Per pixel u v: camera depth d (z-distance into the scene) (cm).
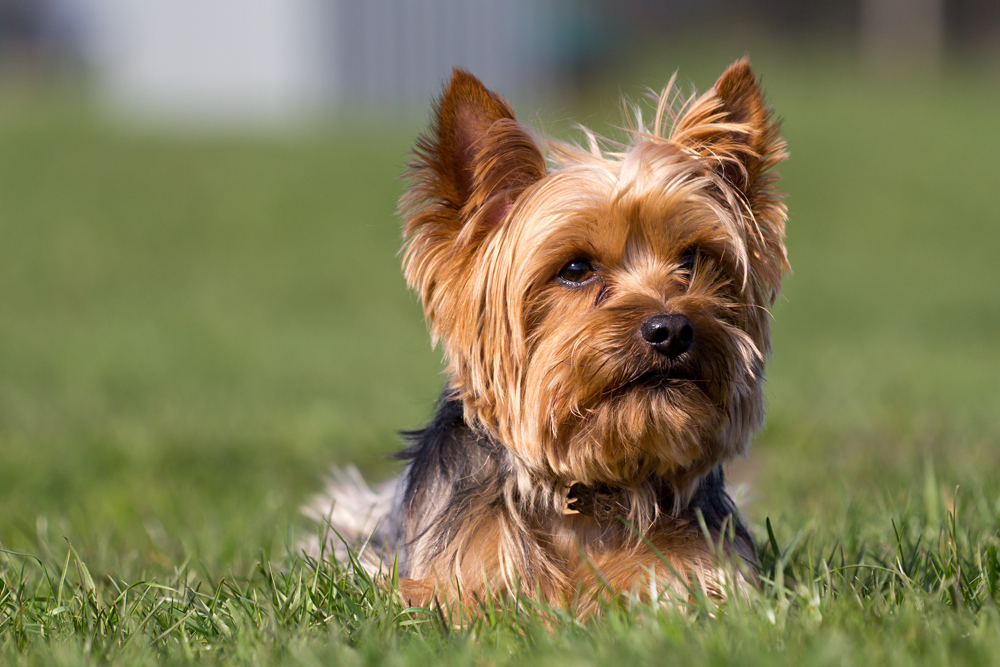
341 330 2045
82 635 443
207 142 4309
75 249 2930
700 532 536
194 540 661
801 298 2352
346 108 5253
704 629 414
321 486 898
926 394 1270
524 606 466
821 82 5172
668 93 582
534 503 536
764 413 557
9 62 8325
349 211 3366
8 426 1120
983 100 4691
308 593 482
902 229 3117
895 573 475
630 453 511
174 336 1928
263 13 5356
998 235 3041
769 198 555
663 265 526
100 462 927
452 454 560
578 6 5931
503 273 525
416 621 452
